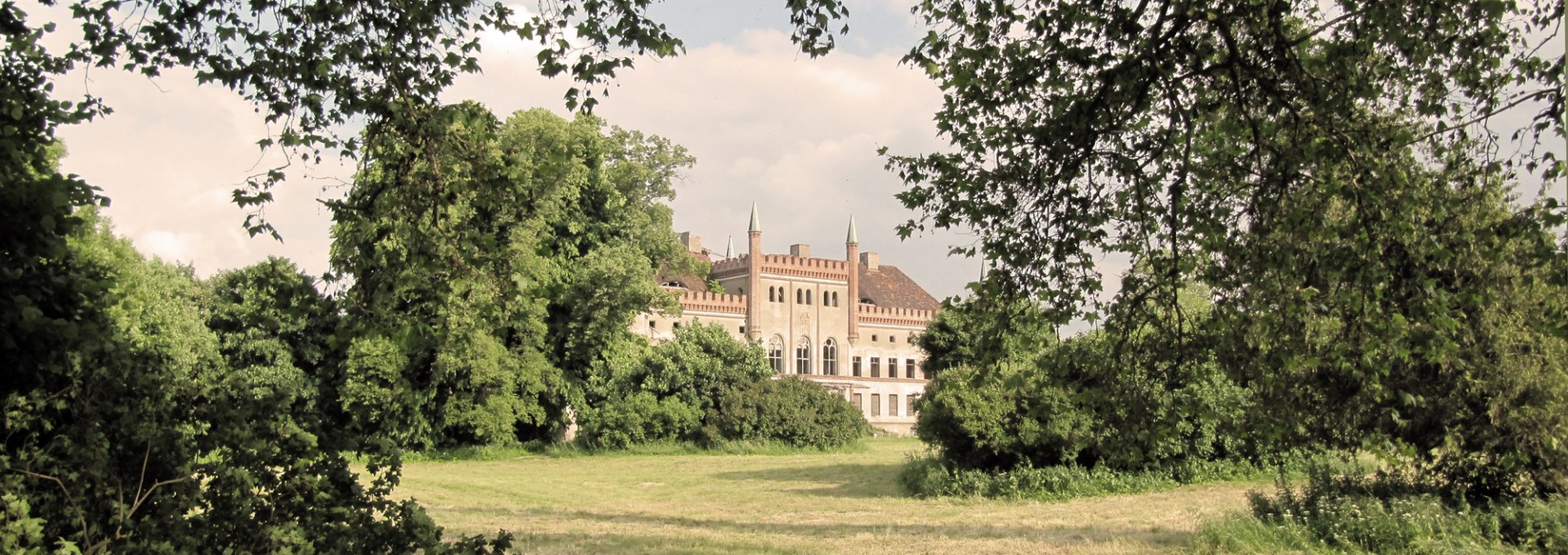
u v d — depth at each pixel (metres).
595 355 55.28
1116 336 12.11
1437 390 16.47
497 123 10.30
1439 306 10.44
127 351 8.19
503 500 29.31
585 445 54.91
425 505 27.48
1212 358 12.23
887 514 23.66
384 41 10.13
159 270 42.12
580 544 17.97
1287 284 11.43
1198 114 11.53
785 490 32.44
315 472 8.73
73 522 7.52
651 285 53.97
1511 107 10.32
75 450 7.56
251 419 8.52
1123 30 10.88
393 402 47.12
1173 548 16.58
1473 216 11.47
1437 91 11.18
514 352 51.44
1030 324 12.05
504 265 10.45
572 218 53.53
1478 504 17.33
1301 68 10.70
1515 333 15.77
